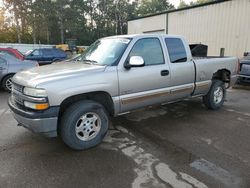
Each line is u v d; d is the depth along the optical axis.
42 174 3.06
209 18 15.21
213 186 2.79
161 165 3.26
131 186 2.80
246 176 3.00
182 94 4.99
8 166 3.25
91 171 3.12
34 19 42.31
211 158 3.46
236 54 14.02
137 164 3.29
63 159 3.43
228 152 3.65
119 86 3.90
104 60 4.12
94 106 3.68
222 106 6.30
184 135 4.31
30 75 3.56
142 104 4.31
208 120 5.14
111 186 2.81
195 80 5.18
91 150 3.72
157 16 19.19
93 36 54.56
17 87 3.59
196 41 16.30
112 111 4.01
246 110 5.95
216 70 5.62
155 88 4.44
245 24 13.33
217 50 15.04
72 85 3.39
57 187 2.80
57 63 4.53
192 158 3.46
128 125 4.82
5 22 43.88
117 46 4.22
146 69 4.23
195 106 6.25
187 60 5.01
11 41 44.19
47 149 3.75
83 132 3.67
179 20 17.33
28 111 3.33
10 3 41.69
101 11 56.84
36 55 16.84
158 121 5.07
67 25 48.31
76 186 2.82
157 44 4.53
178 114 5.55
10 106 3.71
